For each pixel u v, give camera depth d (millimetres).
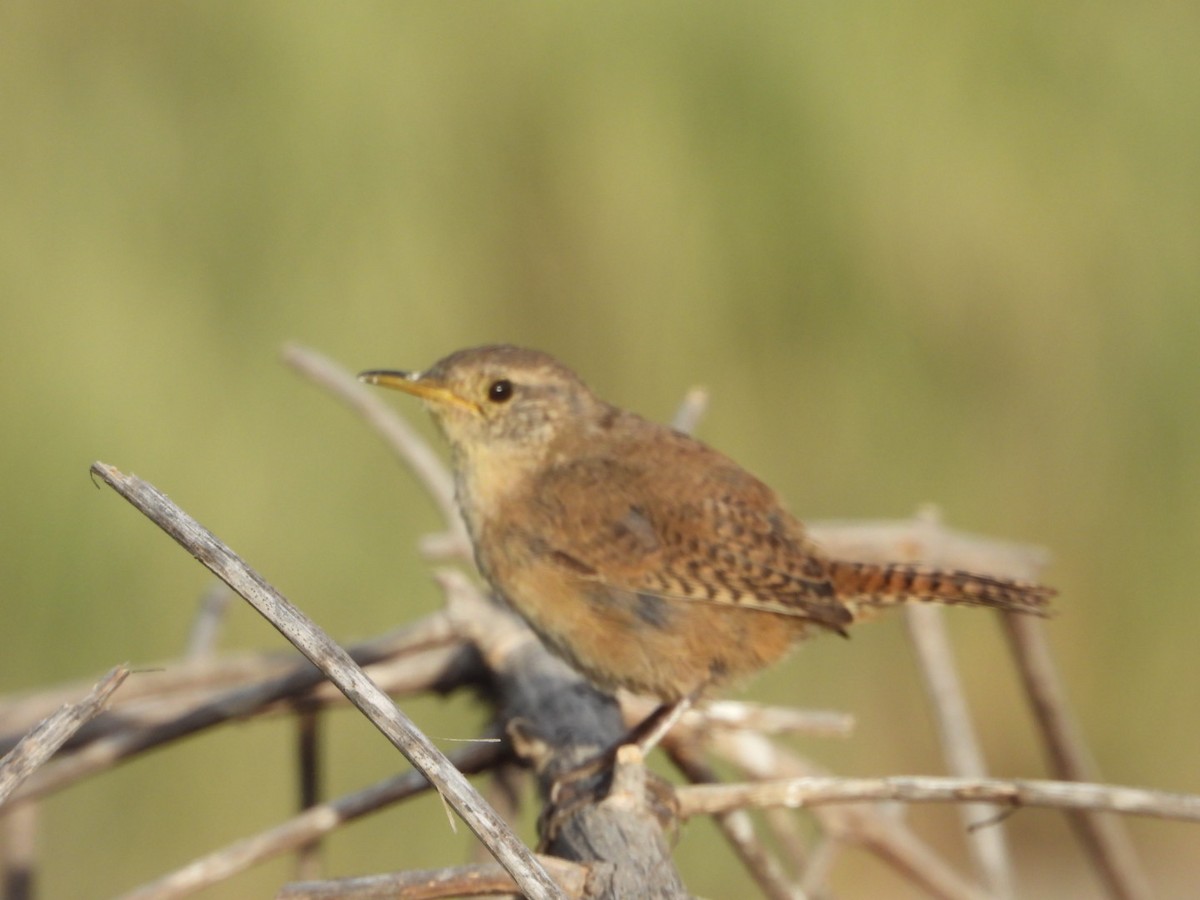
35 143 11867
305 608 11430
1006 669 13906
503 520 7172
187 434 11375
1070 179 12695
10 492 10992
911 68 12547
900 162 12508
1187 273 12797
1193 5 13000
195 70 12211
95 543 11070
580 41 12539
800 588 6824
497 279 12492
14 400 11125
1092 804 4812
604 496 7047
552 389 7480
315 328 11938
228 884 11531
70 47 12117
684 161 12508
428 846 11492
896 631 13039
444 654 6969
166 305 11648
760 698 12711
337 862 11430
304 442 11672
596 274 12570
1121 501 13023
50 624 10977
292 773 11570
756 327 12672
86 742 6684
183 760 11406
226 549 4035
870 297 12656
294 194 12102
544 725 6184
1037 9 12711
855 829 7207
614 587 6891
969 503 12922
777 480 12719
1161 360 12867
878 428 12797
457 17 12539
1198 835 14305
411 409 11914
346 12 12289
